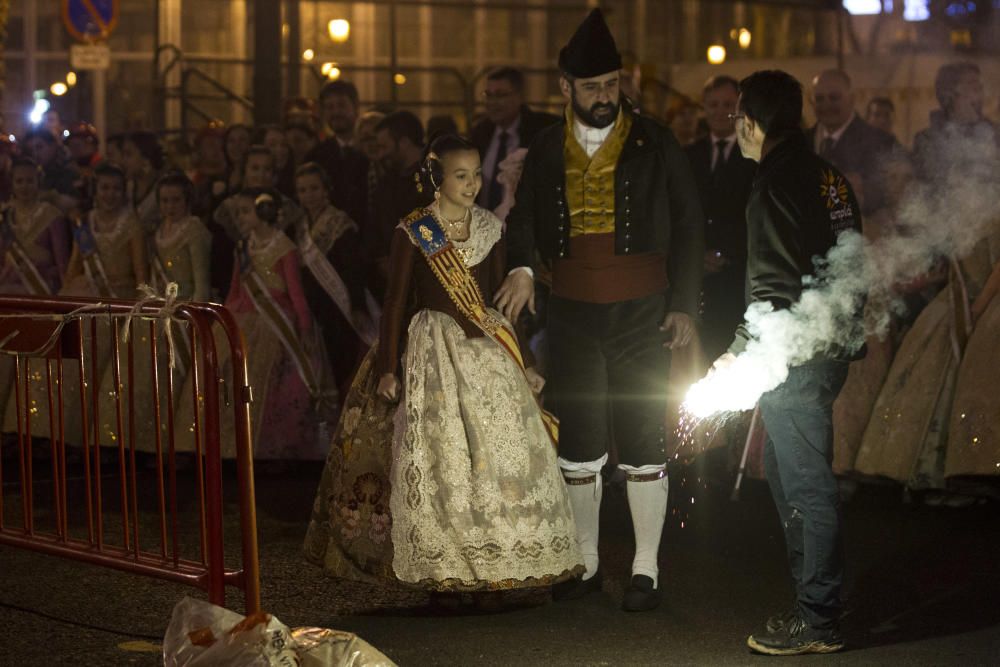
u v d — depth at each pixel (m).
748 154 5.25
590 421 5.80
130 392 5.33
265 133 10.19
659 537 5.73
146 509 7.57
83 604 5.64
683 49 21.42
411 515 5.32
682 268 5.79
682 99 12.73
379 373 5.51
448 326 5.49
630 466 5.73
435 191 5.62
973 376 7.36
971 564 6.32
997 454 7.20
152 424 8.77
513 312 5.67
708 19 21.59
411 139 9.09
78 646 5.09
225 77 18.00
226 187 9.87
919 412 7.63
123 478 5.42
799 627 5.02
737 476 7.68
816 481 4.95
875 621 5.43
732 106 8.21
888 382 7.82
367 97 18.58
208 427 4.99
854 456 7.89
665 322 5.76
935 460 7.51
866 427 7.89
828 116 8.96
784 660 4.96
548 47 19.73
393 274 5.57
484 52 19.62
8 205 9.55
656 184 5.77
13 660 4.93
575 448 5.81
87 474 5.53
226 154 10.38
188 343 8.80
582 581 5.82
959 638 5.20
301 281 8.84
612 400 5.80
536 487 5.45
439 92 16.86
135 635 5.23
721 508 7.49
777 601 5.74
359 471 5.52
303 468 9.03
